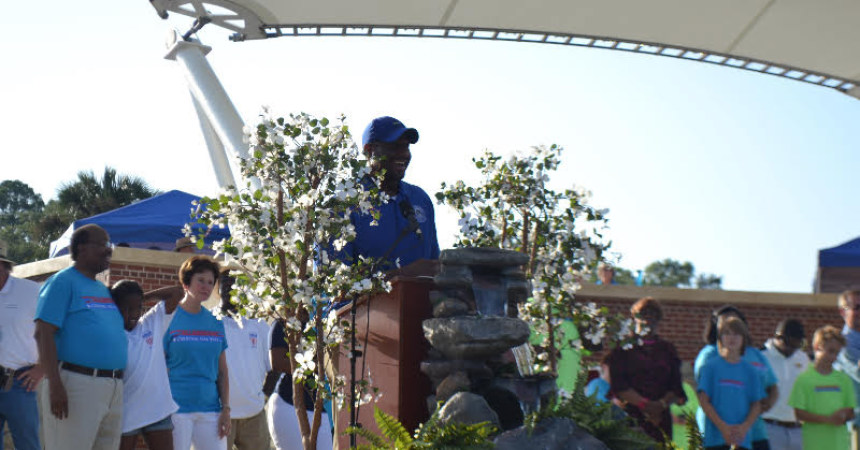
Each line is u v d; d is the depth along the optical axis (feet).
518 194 19.99
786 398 25.23
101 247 17.72
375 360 15.67
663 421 23.08
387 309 15.37
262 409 22.47
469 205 20.27
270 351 19.01
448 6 49.19
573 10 49.93
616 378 23.43
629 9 49.70
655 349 23.53
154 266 35.99
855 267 42.42
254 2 48.39
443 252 14.92
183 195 44.55
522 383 14.43
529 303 19.86
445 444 12.62
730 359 22.97
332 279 15.03
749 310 45.24
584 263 20.26
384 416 13.01
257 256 15.42
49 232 90.43
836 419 24.26
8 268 22.88
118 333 17.65
